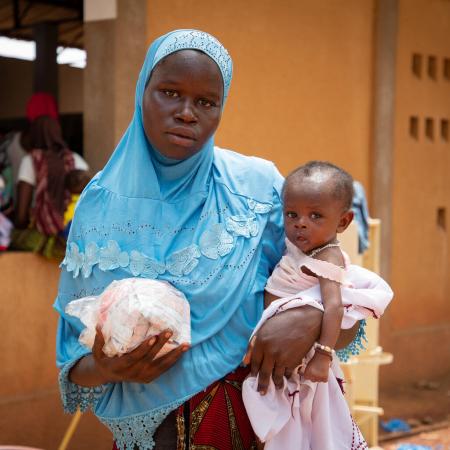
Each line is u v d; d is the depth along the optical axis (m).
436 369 8.37
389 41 7.54
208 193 2.39
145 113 2.27
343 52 7.21
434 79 8.13
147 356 2.10
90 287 2.33
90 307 2.18
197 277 2.28
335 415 2.42
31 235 5.34
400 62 7.75
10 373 5.27
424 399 7.65
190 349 2.26
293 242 2.39
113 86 5.59
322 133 7.08
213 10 6.15
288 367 2.24
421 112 8.01
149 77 2.30
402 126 7.84
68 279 2.41
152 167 2.34
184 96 2.22
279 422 2.26
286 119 6.77
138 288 2.11
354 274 2.45
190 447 2.29
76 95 12.33
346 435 2.42
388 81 7.57
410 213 8.00
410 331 8.08
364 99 7.45
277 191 2.51
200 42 2.25
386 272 7.78
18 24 10.49
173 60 2.22
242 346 2.31
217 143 6.28
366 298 2.35
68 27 11.30
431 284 8.29
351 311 2.34
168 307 2.10
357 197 5.46
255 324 2.34
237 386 2.33
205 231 2.32
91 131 5.75
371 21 7.45
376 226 5.61
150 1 5.75
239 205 2.41
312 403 2.37
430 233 8.22
